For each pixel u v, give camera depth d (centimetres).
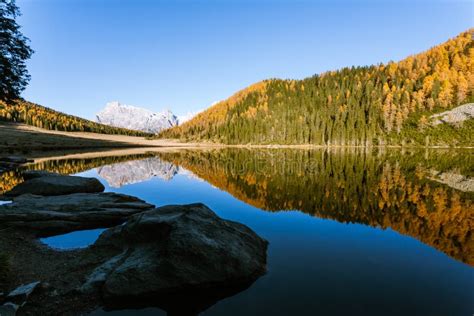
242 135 14688
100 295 645
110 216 1245
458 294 613
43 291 646
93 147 9619
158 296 648
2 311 558
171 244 737
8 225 1088
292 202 1592
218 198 1734
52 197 1448
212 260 721
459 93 12156
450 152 6988
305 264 778
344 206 1473
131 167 3719
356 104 13288
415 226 1104
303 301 600
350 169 3353
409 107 12712
